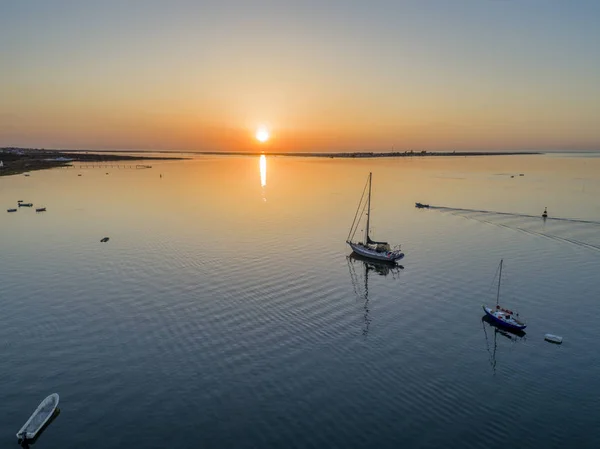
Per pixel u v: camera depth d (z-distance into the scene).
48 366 41.97
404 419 35.41
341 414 35.91
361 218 112.44
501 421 35.31
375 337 48.44
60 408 36.28
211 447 32.28
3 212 119.25
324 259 76.50
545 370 42.62
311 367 42.34
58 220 107.62
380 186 188.38
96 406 36.53
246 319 51.78
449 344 47.31
